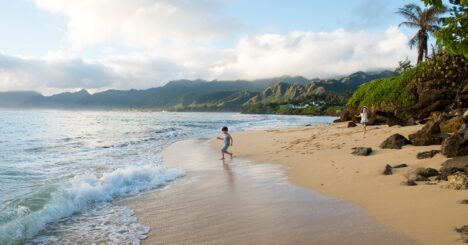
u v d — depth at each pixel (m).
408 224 6.80
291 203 9.02
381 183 9.97
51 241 7.06
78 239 7.15
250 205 9.09
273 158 16.88
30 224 7.70
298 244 6.30
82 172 14.77
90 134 38.09
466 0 5.99
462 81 30.66
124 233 7.43
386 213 7.60
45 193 9.85
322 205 8.67
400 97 37.50
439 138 14.51
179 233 7.28
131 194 10.85
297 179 11.91
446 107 29.64
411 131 20.77
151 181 12.51
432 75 34.69
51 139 31.58
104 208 9.38
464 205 7.25
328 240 6.39
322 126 36.75
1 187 11.80
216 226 7.58
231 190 10.93
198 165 16.39
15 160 18.42
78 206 9.40
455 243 5.72
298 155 16.77
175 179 13.15
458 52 6.29
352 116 42.50
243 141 25.80
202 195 10.49
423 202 7.86
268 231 7.05
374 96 40.12
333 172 12.19
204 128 49.03
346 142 19.08
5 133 39.09
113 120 88.19
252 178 12.64
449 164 10.29
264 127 46.91
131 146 25.30
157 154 20.64
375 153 14.55
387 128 25.11
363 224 7.10
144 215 8.65
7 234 7.15
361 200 8.79
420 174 9.85
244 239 6.71
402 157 12.84
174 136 34.72
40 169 15.52
